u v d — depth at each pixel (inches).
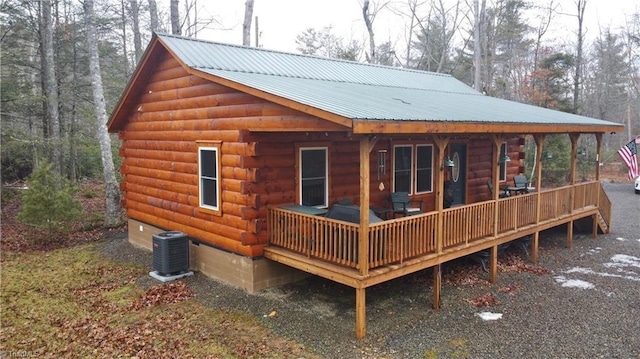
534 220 432.5
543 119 424.5
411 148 464.4
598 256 458.0
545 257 454.0
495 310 315.6
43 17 705.0
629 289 356.2
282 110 305.1
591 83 1626.5
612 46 1546.5
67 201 518.3
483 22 1125.1
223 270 373.4
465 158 527.2
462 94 583.2
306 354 255.6
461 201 530.9
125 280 388.5
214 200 381.7
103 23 826.8
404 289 355.3
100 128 586.6
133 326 295.6
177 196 427.5
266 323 295.0
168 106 431.8
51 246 508.7
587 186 523.5
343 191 397.4
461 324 292.7
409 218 299.9
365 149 264.4
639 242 518.0
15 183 804.6
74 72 835.4
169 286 365.1
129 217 514.9
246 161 336.2
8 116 719.1
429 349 259.3
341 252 287.0
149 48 420.5
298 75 437.1
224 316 307.6
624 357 249.6
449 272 397.1
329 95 323.3
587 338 272.2
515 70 1354.6
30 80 816.3
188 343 270.5
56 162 743.1
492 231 378.9
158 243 385.1
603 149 1523.1
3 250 490.3
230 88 353.1
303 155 370.9
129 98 474.9
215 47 434.0
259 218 346.9
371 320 298.2
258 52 465.1
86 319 308.0
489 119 341.4
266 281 353.1
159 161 453.7
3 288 371.6
